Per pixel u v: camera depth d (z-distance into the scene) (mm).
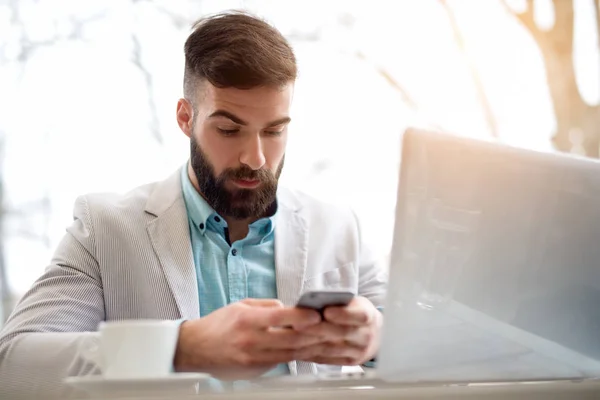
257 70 1384
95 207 1556
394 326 821
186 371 966
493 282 865
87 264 1463
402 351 824
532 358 897
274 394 659
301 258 1574
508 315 878
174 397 643
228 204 1498
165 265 1470
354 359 990
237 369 926
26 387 1048
